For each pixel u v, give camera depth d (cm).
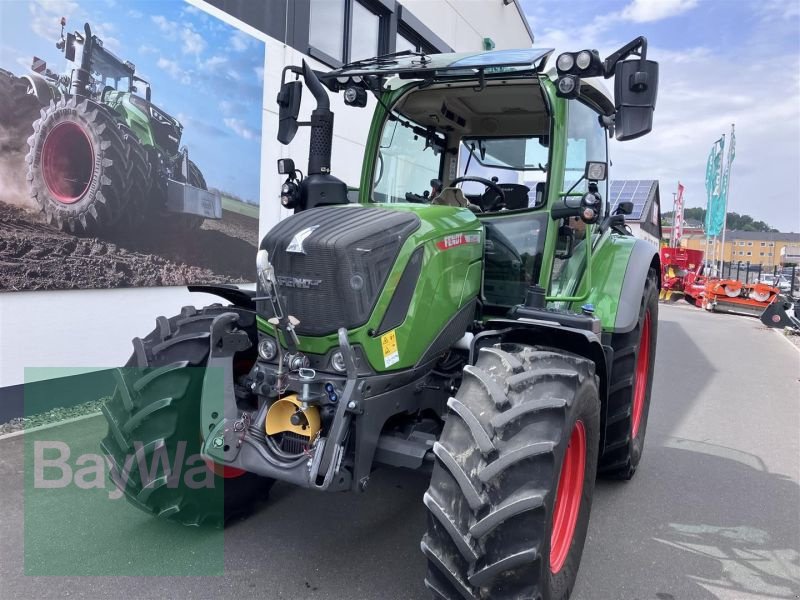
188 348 297
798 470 454
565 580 252
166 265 577
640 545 330
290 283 258
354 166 832
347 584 277
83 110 492
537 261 326
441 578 221
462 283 301
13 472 378
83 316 508
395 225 268
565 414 228
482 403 231
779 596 285
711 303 1688
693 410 624
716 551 327
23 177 454
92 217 506
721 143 2525
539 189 367
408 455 257
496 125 418
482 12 1214
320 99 352
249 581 276
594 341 266
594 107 391
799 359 970
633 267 383
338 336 248
